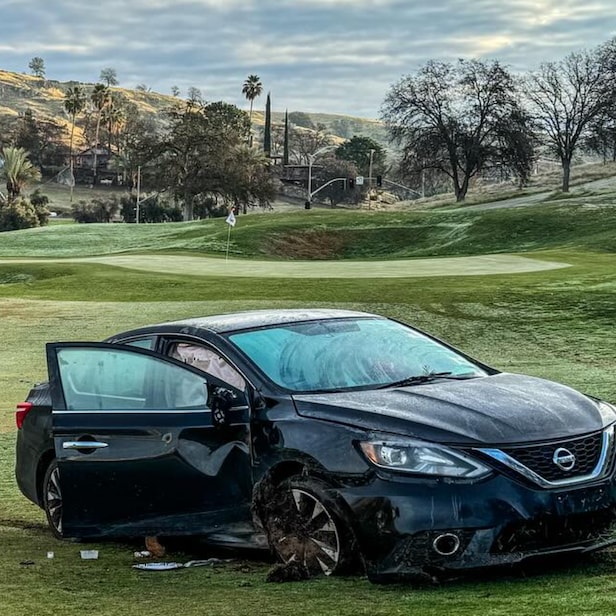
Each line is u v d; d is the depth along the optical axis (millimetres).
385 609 4789
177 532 6207
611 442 5664
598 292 28812
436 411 5586
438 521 5195
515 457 5332
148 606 5211
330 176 180500
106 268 42344
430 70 115562
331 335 6691
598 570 5410
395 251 77062
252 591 5383
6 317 27500
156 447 6180
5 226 136250
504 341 22969
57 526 7195
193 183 115250
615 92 113250
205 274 39156
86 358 6547
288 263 46156
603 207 82812
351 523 5391
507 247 73188
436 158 120062
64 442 6441
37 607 5309
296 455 5648
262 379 6109
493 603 4738
